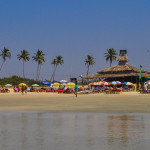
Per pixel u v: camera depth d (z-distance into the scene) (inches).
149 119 590.9
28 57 6131.9
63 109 863.1
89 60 6284.5
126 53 4692.4
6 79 5743.1
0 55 5915.4
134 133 418.9
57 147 333.4
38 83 5423.2
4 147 334.0
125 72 4456.2
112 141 363.6
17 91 3695.9
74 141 366.0
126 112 754.2
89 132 431.5
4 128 471.8
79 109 860.6
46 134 414.9
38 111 794.2
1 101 1384.1
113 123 530.3
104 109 858.1
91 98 1675.7
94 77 4532.5
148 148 324.8
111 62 6186.0
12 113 736.3
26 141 366.3
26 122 548.7
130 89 3410.4
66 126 494.6
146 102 1234.6
